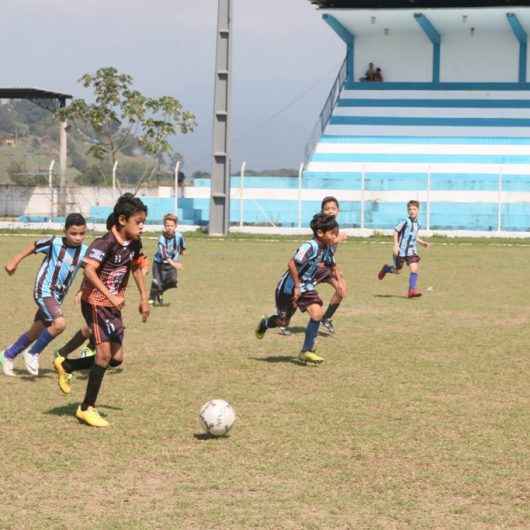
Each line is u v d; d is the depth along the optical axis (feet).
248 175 211.20
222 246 151.74
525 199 196.03
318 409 37.73
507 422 35.68
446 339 56.95
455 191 200.23
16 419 35.81
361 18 224.74
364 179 194.59
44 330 43.73
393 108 228.22
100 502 26.43
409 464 30.14
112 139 233.55
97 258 35.40
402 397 40.11
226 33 181.68
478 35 231.91
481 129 222.69
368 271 108.37
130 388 41.81
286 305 49.62
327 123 228.22
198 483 28.14
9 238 168.96
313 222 47.57
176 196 199.21
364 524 24.76
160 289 73.87
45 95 256.32
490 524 24.86
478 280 98.43
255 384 42.86
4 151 369.30
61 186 226.38
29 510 25.79
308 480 28.45
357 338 57.36
